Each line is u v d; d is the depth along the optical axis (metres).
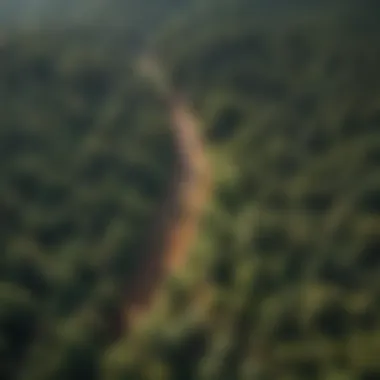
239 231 77.19
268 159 88.19
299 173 85.06
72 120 100.19
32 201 83.38
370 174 78.62
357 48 103.31
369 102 91.25
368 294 65.25
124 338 69.38
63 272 74.06
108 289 73.19
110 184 87.69
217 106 102.19
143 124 100.56
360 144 84.12
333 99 95.56
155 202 88.38
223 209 82.88
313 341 61.78
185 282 73.56
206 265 74.38
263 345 63.34
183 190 90.38
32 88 104.12
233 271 72.75
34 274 72.62
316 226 75.31
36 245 77.06
